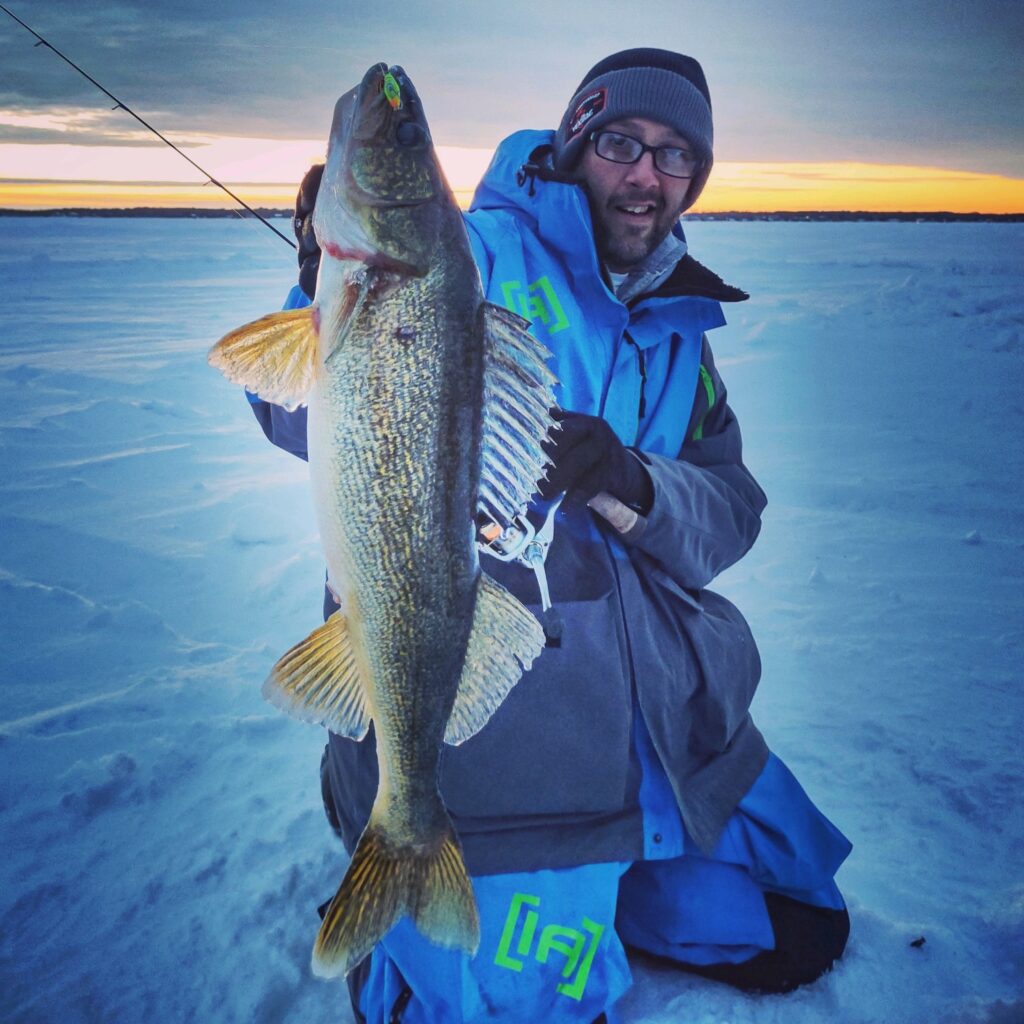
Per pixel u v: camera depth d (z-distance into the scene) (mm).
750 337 6105
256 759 1626
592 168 1203
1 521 2602
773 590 2334
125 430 3654
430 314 823
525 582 1104
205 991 1159
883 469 3373
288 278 10547
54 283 9531
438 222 820
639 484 1110
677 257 1254
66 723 1673
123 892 1312
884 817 1508
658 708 1130
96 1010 1123
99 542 2496
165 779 1555
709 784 1180
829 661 1985
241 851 1401
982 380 4871
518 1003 1052
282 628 2092
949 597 2303
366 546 845
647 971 1217
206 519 2709
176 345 5617
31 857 1367
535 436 903
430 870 909
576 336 1160
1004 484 3201
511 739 1070
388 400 823
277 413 1139
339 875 1360
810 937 1186
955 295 8188
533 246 1185
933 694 1860
